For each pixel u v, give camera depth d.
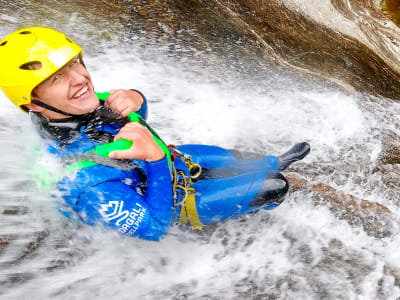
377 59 5.70
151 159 1.86
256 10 5.30
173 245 2.46
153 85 3.71
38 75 1.66
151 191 1.91
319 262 2.57
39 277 2.07
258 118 3.78
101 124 1.95
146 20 4.36
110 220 1.85
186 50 4.22
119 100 2.02
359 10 6.52
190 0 4.86
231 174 2.29
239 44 4.62
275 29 5.18
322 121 3.98
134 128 1.83
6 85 1.74
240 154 2.48
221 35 4.62
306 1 5.96
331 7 6.19
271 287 2.36
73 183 1.81
